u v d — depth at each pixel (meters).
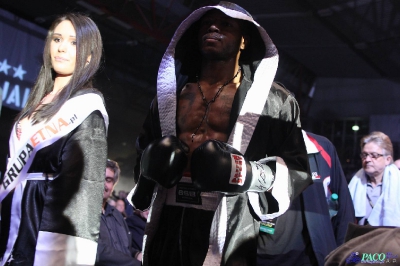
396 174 3.55
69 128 1.94
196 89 1.98
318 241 2.74
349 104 14.88
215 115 1.88
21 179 1.93
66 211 1.83
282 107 1.89
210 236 1.70
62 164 1.89
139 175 1.95
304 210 2.79
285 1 9.38
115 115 11.86
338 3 9.43
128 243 3.35
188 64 2.10
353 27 10.45
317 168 3.01
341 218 3.08
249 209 1.79
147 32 9.70
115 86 11.75
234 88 1.93
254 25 1.88
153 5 9.51
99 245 2.79
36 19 9.68
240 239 1.73
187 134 1.89
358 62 12.80
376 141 3.66
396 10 9.52
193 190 1.79
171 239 1.78
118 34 11.05
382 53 11.79
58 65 2.11
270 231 2.63
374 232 1.60
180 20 10.19
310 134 3.15
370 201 3.72
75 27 2.12
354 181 3.85
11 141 2.04
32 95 2.13
